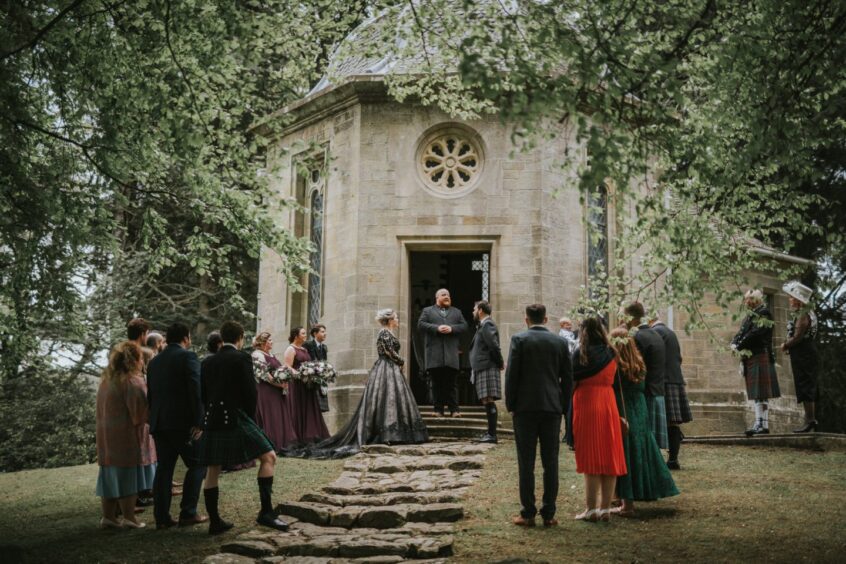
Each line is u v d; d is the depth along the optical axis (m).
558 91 5.59
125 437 7.61
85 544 7.10
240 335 7.46
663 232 7.28
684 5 7.20
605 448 7.01
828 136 7.75
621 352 7.36
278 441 10.89
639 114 6.41
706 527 6.82
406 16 8.86
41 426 17.80
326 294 14.08
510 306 13.19
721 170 7.16
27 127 7.98
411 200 13.60
